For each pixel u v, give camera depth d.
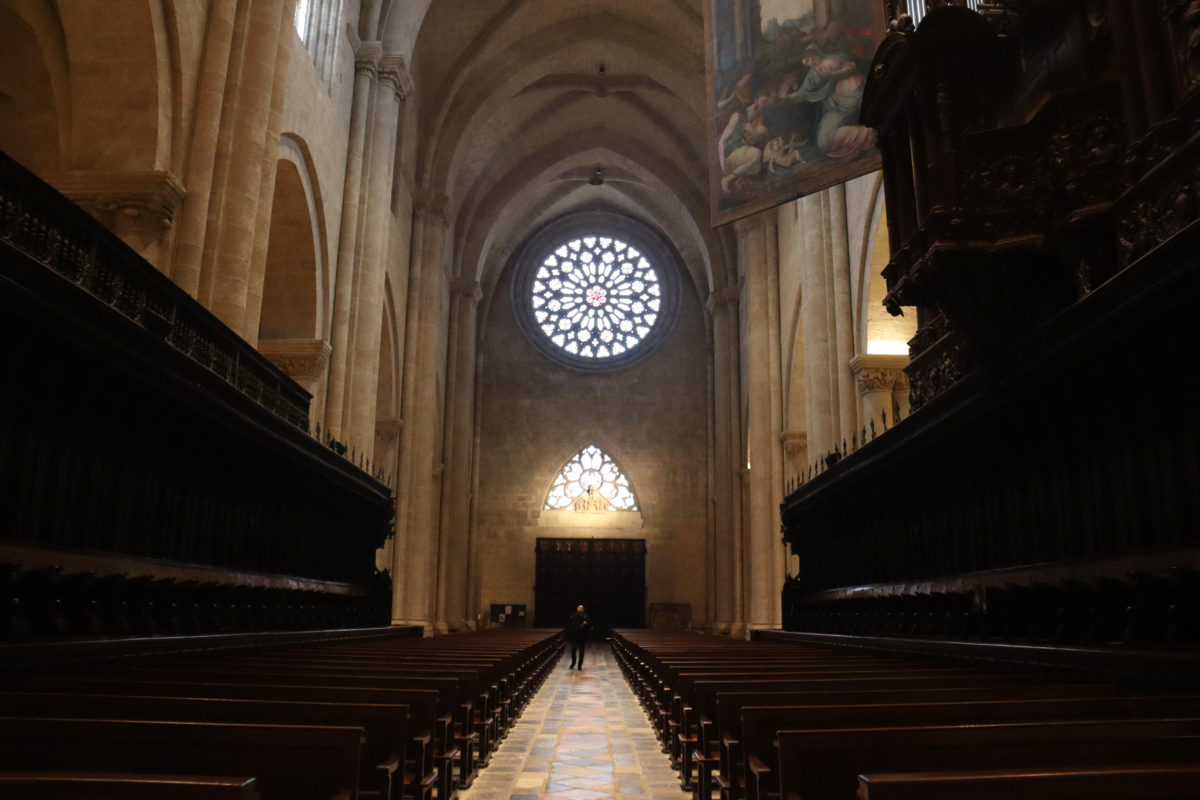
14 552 6.79
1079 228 7.04
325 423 19.02
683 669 7.78
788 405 26.31
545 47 30.25
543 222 44.31
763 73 13.87
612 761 8.50
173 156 11.96
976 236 7.41
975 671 7.12
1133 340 6.53
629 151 36.53
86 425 8.01
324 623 14.38
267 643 10.33
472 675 7.01
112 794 2.50
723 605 34.59
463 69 29.08
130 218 11.32
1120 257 6.78
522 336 43.22
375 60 21.39
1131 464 7.10
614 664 25.48
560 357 42.91
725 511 35.22
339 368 19.31
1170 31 6.80
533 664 14.78
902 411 17.44
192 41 12.28
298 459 11.84
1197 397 6.39
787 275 26.56
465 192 35.69
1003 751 3.31
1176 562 6.39
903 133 9.03
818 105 13.27
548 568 40.31
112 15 11.47
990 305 7.63
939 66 7.98
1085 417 7.61
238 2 13.00
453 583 33.72
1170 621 6.12
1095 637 7.03
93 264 7.83
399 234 26.48
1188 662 5.11
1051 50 8.33
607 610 39.88
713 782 6.84
